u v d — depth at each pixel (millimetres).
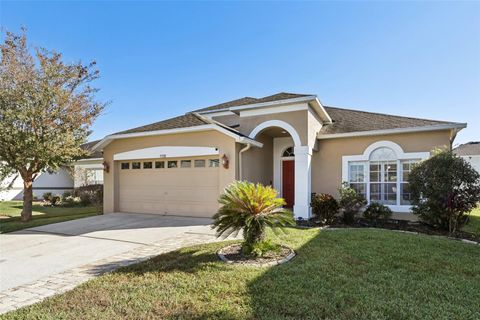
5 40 13180
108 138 15625
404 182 13117
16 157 13336
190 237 9766
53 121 13719
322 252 7418
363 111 17578
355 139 14125
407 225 11891
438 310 4371
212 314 4293
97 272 6410
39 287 5625
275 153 17016
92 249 8438
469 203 10070
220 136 13227
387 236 9273
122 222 12648
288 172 16688
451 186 10086
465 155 28391
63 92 13812
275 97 14781
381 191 13539
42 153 13289
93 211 18016
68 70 14188
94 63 15148
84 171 24969
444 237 9570
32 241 9570
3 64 12992
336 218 12992
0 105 12773
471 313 4281
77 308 4586
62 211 18656
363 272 6000
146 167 15305
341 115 17375
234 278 5695
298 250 7656
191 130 13555
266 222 7184
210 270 6199
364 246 8008
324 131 15008
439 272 6055
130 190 15734
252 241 7262
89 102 14953
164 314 4324
